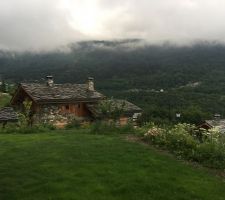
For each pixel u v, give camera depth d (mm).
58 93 41031
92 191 12719
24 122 30406
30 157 16688
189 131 20234
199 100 117375
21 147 18969
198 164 16547
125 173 14547
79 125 35875
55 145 19328
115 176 14164
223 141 17859
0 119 36688
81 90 43469
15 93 42344
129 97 123625
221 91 146250
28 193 12430
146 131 21672
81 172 14484
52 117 39594
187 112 68938
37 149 18375
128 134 23172
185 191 13164
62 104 40406
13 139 21875
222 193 13281
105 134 23516
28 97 40875
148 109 69062
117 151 17875
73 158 16531
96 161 16062
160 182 13750
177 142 18453
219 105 110438
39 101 38438
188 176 14727
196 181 14211
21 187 12922
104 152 17641
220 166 16125
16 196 12164
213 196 12922
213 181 14398
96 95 43188
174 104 108750
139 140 20719
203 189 13477
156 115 67125
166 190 13109
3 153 17594
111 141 20422
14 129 27047
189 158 17125
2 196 12117
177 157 17359
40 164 15531
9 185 13055
